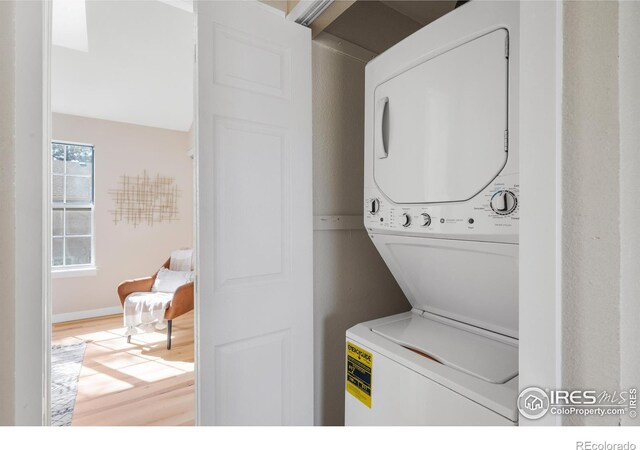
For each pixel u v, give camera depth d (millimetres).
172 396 2498
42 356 596
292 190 1395
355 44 1692
